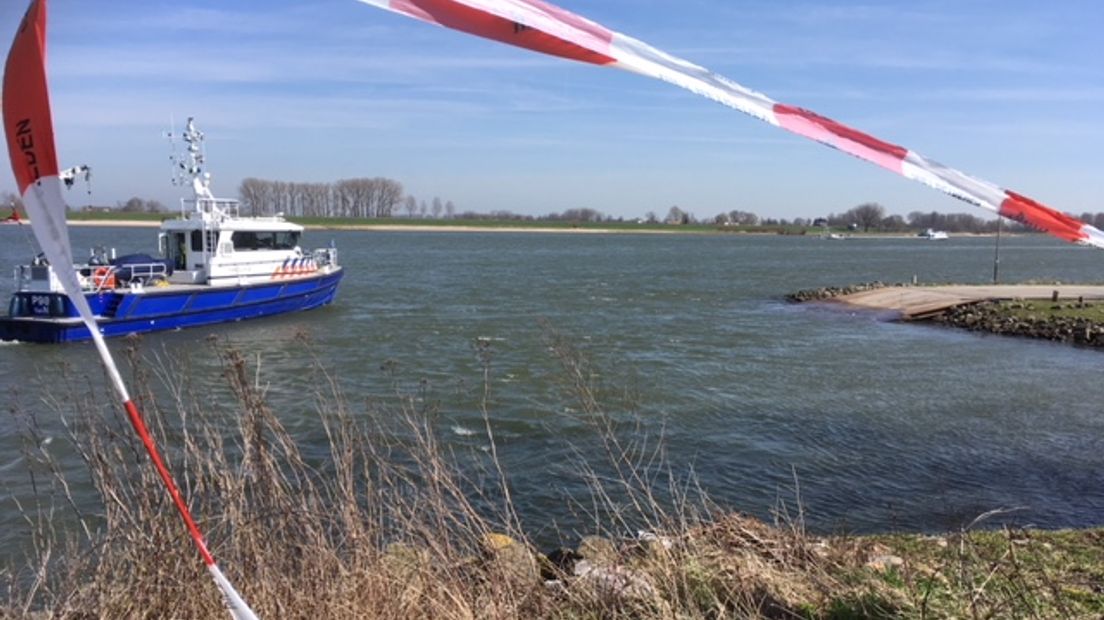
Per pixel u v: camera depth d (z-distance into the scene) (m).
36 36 1.39
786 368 20.41
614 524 6.55
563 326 28.08
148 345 22.12
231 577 3.89
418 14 1.44
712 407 15.10
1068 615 3.99
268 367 19.06
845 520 9.04
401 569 4.21
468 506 4.90
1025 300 34.19
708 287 48.06
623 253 96.50
